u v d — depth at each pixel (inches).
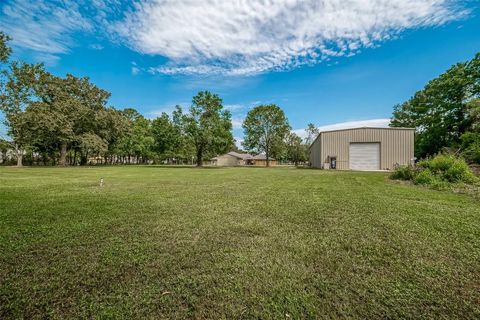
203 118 1242.6
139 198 243.9
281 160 2886.3
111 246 110.7
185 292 73.2
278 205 207.0
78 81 1237.1
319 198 241.3
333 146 997.2
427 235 126.4
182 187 340.8
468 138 687.7
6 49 944.9
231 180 453.4
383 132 929.5
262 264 92.4
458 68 939.3
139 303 67.3
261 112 1665.8
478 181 335.3
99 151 1295.5
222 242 116.9
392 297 69.8
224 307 66.1
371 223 149.9
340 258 98.0
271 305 66.8
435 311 63.3
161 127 1508.4
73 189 309.9
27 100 1072.8
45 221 153.6
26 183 376.8
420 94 1247.5
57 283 77.0
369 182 402.0
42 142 1195.9
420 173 379.2
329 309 64.7
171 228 140.0
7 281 77.7
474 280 79.3
